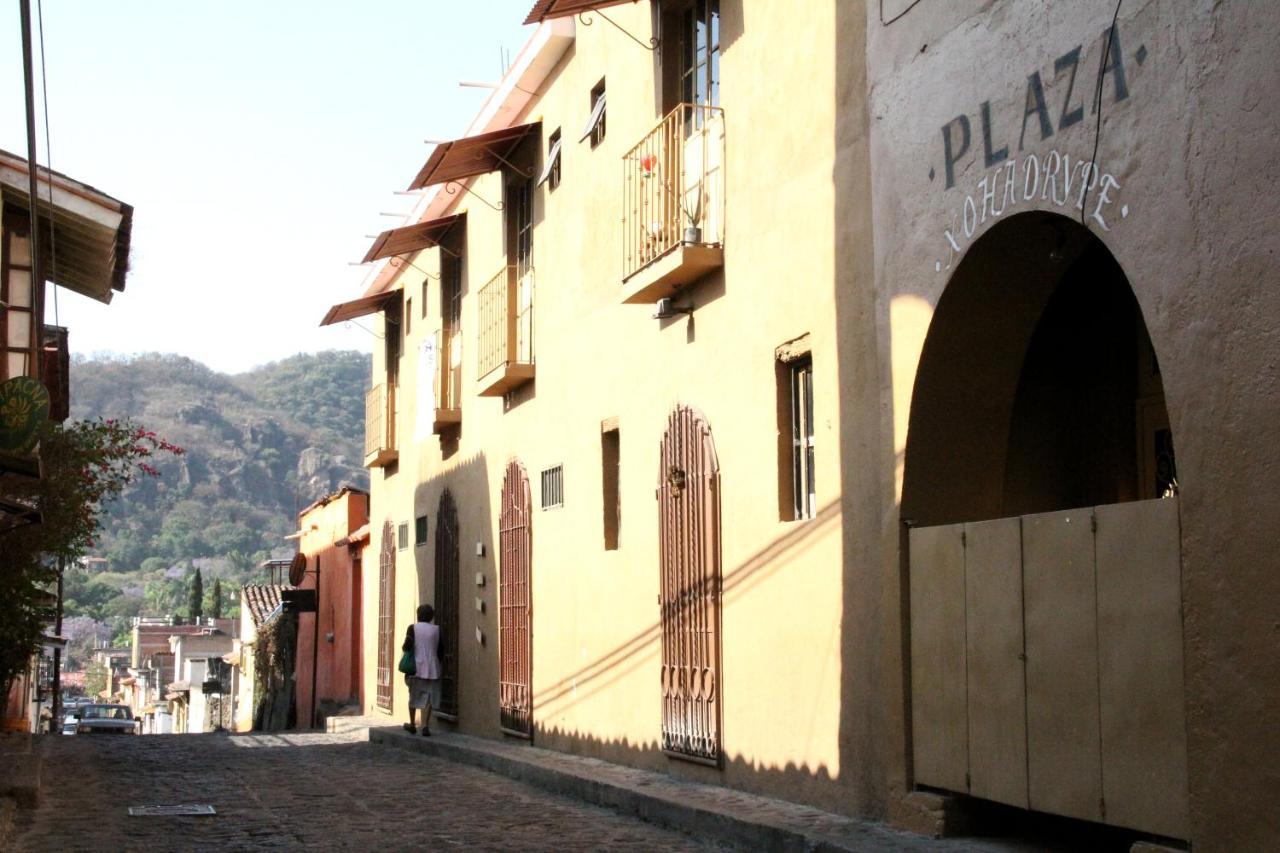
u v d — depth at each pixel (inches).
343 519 1186.0
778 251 414.9
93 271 670.5
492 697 700.0
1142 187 260.2
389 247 837.8
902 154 347.6
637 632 516.1
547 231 643.5
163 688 3294.8
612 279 553.3
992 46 311.0
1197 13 247.6
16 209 589.0
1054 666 288.2
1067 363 363.9
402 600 952.9
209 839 374.0
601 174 569.9
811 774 386.6
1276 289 228.8
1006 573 306.3
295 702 1349.7
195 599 4389.8
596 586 560.7
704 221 469.7
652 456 506.0
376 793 493.7
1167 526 256.2
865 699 360.8
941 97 330.6
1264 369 230.8
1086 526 280.2
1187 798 248.1
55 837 370.6
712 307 459.8
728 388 446.0
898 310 347.6
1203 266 244.4
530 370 654.5
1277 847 225.3
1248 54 236.1
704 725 452.4
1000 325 335.3
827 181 386.6
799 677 395.2
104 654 4554.6
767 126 424.8
